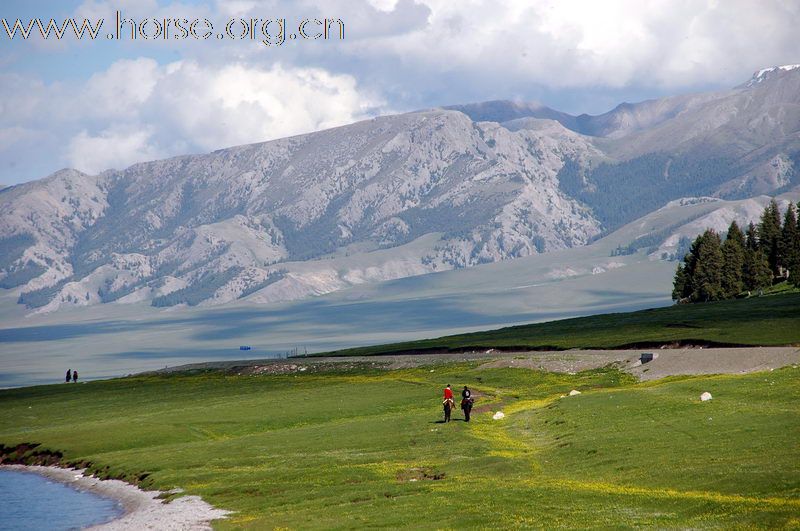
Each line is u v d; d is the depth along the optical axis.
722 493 46.97
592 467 60.16
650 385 105.38
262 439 90.12
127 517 61.75
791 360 109.62
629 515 44.00
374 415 107.50
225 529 52.59
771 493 45.25
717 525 39.91
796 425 63.28
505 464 64.38
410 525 46.72
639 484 52.47
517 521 44.91
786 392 78.25
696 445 61.34
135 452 91.31
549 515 45.69
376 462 71.69
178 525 55.97
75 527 60.47
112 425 111.06
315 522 50.34
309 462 73.62
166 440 98.94
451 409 100.12
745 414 70.81
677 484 50.56
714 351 124.00
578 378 126.69
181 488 69.69
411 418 97.12
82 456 94.56
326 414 109.19
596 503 47.56
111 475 81.06
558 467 62.47
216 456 81.81
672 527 40.47
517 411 100.50
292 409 114.50
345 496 57.84
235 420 108.12
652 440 65.62
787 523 38.53
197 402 138.50
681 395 86.12
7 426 129.62
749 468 51.44
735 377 93.31
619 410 83.19
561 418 84.81
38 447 100.81
